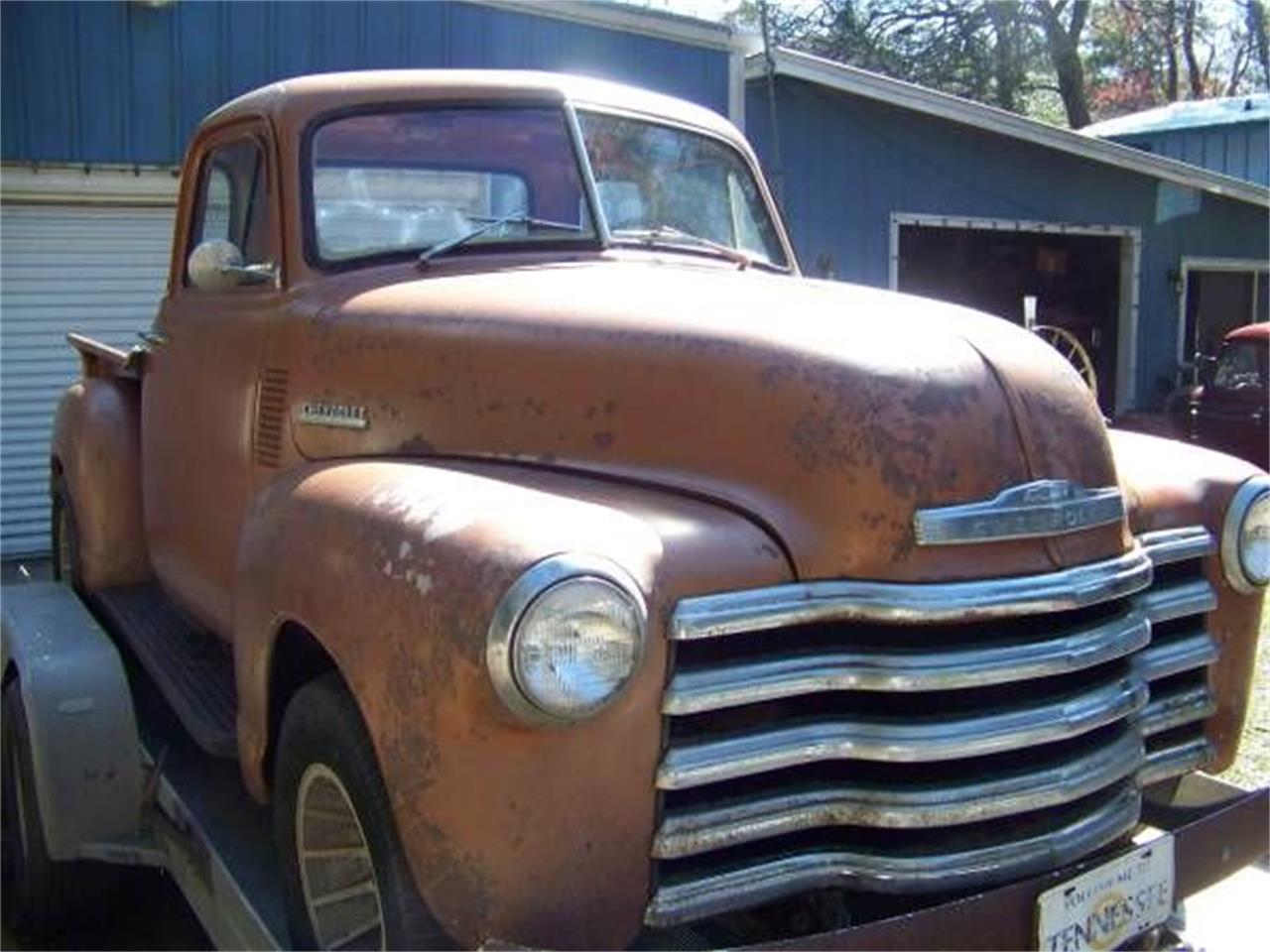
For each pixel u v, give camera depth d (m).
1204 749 3.20
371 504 2.62
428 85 3.87
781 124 12.60
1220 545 3.23
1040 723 2.50
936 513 2.46
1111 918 2.64
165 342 4.39
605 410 2.79
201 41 9.46
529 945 2.28
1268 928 3.89
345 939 2.70
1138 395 15.83
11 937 3.87
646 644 2.27
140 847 3.47
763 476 2.55
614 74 10.88
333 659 2.59
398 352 3.19
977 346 2.72
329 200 3.71
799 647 2.44
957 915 2.42
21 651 3.59
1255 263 16.62
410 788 2.32
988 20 29.11
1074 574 2.56
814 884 2.45
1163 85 33.59
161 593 4.74
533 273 3.38
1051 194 14.60
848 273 13.19
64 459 5.05
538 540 2.26
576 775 2.27
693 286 3.11
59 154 9.16
